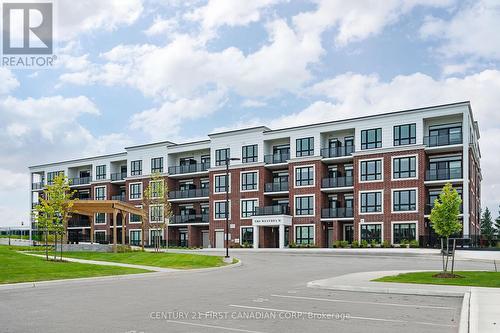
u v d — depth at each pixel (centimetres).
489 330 921
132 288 1756
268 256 4025
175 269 2622
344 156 5184
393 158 4809
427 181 4653
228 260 3291
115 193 7400
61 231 3030
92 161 7606
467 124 4500
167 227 6075
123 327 1009
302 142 5475
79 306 1300
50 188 3030
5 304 1341
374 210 4875
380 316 1143
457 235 4331
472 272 2194
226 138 6050
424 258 3531
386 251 4122
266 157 5728
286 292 1628
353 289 1667
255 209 5641
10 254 3050
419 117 4738
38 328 999
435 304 1335
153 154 6800
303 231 5319
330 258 3675
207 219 6256
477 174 5616
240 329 990
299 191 5381
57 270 2262
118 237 7238
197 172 6369
